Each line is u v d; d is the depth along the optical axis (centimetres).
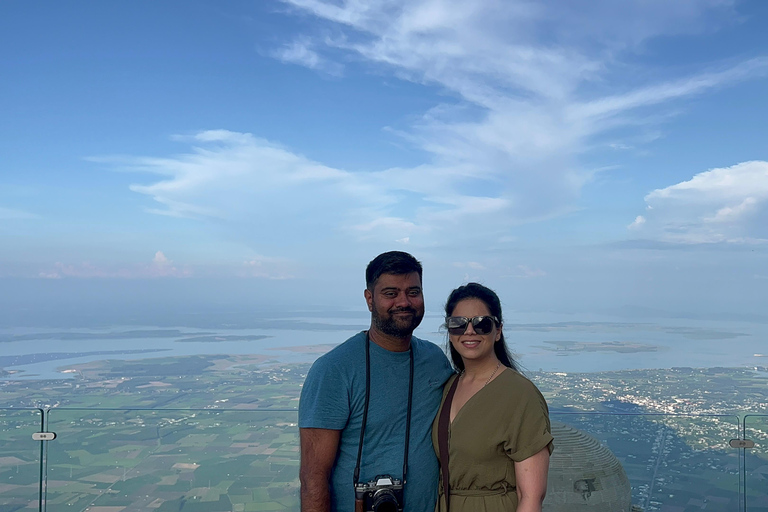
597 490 276
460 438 203
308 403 198
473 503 201
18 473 300
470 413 203
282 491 293
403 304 195
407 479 200
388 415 200
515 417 196
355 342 207
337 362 200
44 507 298
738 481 292
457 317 210
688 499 293
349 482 199
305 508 193
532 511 191
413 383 207
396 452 201
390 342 203
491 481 202
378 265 200
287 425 301
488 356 215
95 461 300
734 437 296
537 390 204
